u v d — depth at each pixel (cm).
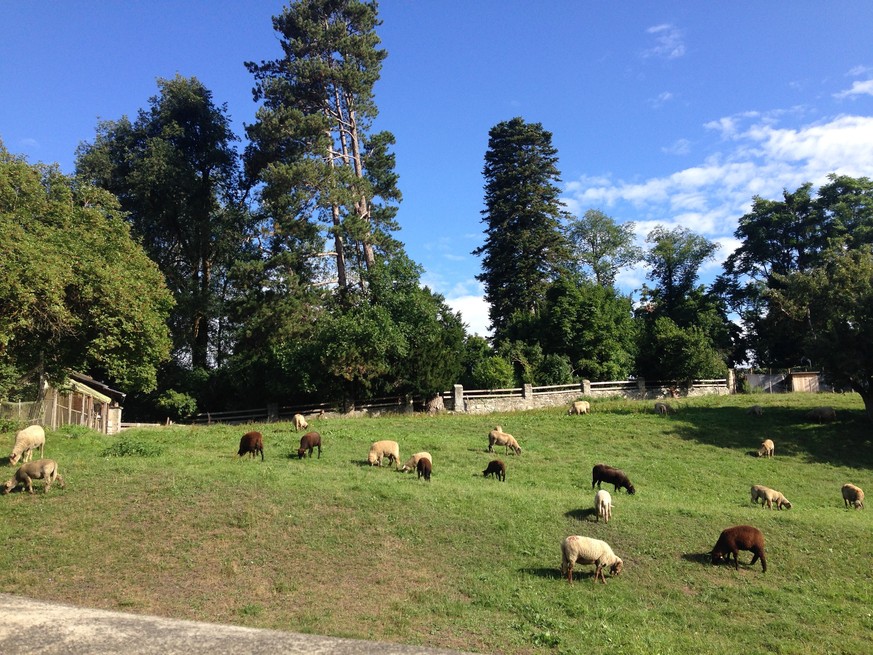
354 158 5078
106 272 2539
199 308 4841
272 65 4897
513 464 2500
